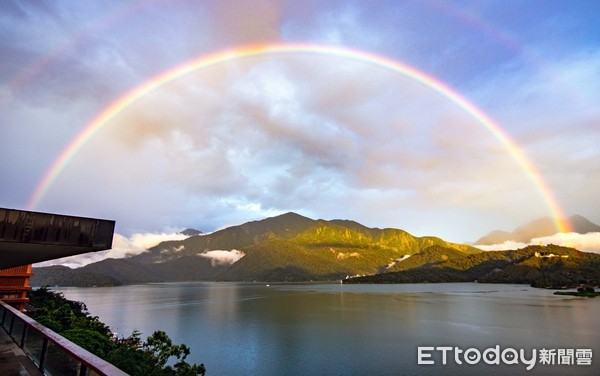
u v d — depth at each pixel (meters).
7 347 9.40
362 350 71.88
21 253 11.59
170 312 144.00
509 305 149.00
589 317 110.00
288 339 85.38
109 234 10.52
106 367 4.16
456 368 57.81
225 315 133.50
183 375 27.98
